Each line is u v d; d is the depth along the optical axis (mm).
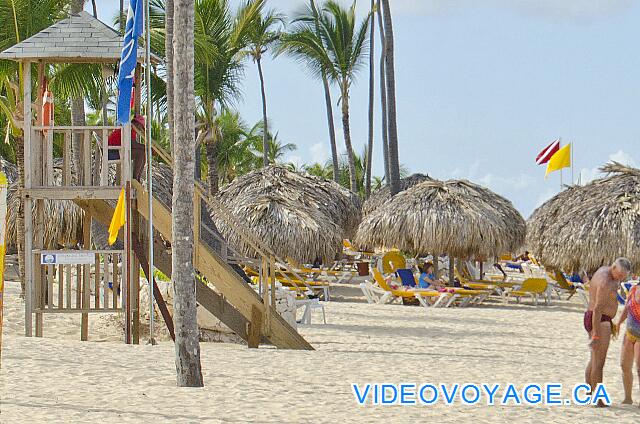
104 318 30656
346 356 23562
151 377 19062
